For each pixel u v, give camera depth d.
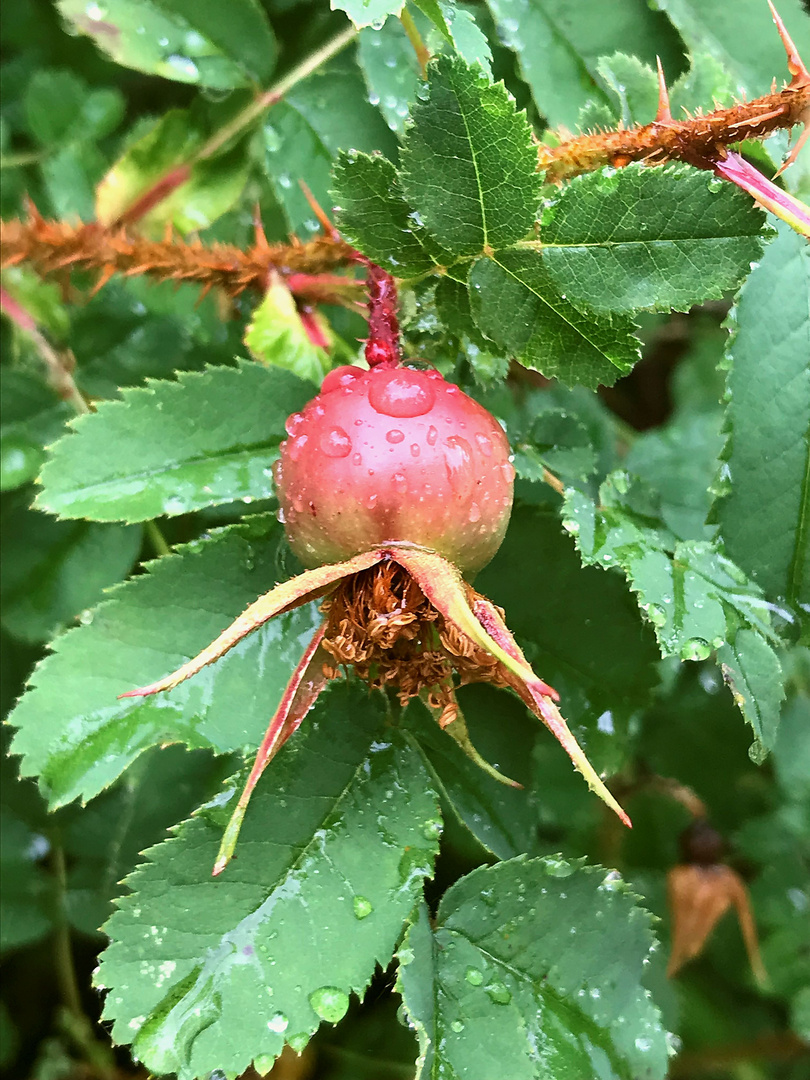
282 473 0.07
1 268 0.10
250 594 0.08
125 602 0.08
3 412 0.10
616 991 0.08
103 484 0.08
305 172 0.10
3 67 0.11
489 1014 0.07
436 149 0.07
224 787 0.08
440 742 0.08
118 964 0.07
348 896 0.07
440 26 0.07
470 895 0.08
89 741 0.07
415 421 0.07
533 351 0.08
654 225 0.07
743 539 0.08
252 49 0.10
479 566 0.07
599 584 0.09
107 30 0.10
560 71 0.10
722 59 0.10
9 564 0.10
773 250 0.08
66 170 0.11
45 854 0.11
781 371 0.08
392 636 0.08
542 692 0.06
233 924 0.07
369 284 0.08
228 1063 0.07
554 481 0.09
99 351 0.11
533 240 0.07
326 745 0.08
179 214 0.10
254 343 0.09
